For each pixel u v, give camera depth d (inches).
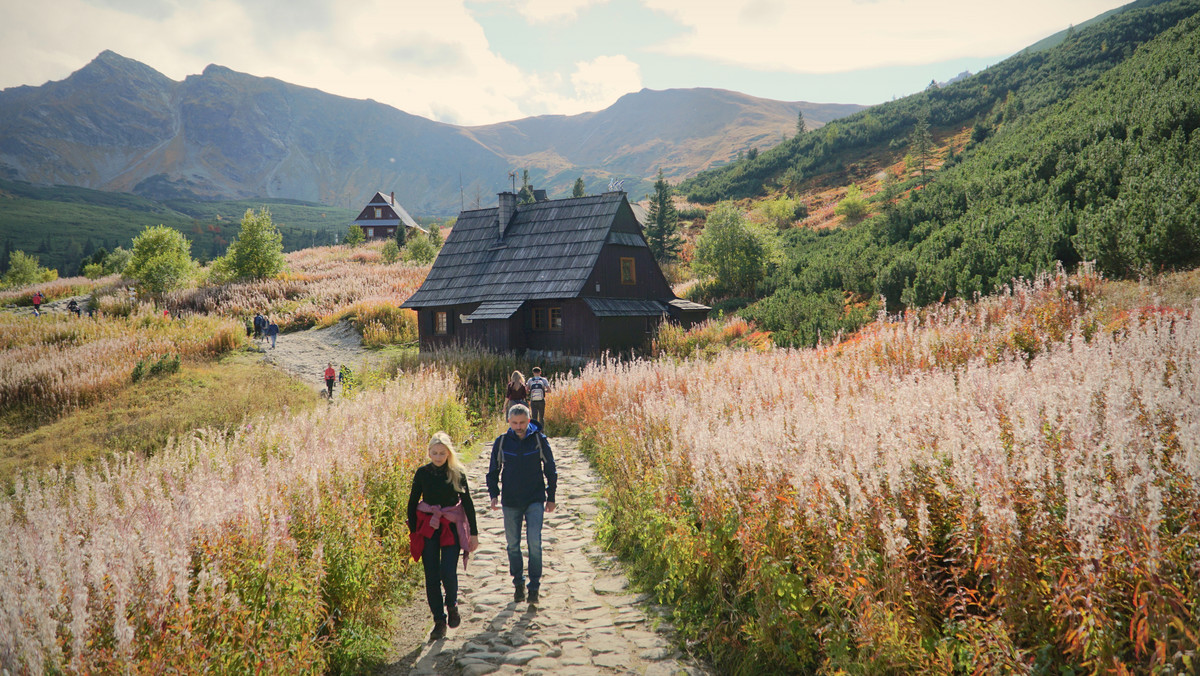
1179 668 103.0
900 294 930.7
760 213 2738.7
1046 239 736.3
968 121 3385.8
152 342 1202.0
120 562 145.7
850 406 286.7
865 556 150.2
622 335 1211.9
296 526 204.1
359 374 1011.3
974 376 290.0
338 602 205.0
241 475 236.5
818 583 156.7
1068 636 114.3
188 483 232.4
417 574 265.4
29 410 824.3
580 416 601.9
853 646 146.1
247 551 174.7
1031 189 1015.6
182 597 143.6
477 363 1018.1
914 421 210.2
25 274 2925.7
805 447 207.0
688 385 466.0
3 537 156.0
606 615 214.1
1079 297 476.1
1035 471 144.7
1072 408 190.1
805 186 3203.7
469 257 1362.0
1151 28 3213.6
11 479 542.6
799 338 837.8
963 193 1256.8
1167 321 332.2
